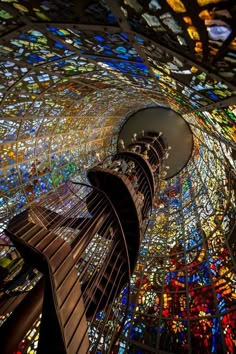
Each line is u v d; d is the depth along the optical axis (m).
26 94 8.01
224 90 3.45
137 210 8.29
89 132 15.95
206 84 3.65
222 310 7.87
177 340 8.23
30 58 5.60
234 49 2.28
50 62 5.79
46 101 9.45
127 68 5.34
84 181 15.82
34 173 12.34
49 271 4.31
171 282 10.51
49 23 3.49
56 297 4.02
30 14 3.37
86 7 2.78
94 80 8.03
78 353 3.87
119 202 8.45
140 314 9.88
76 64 6.12
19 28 3.81
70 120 12.84
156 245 12.93
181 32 2.46
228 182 10.02
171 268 11.16
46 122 11.42
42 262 4.64
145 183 10.45
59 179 13.95
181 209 14.12
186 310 9.02
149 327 9.17
